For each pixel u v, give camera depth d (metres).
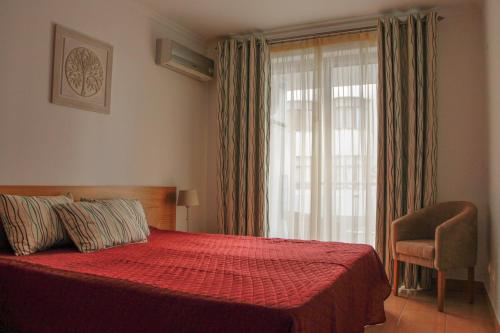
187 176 4.55
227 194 4.55
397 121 3.81
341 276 2.10
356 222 4.02
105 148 3.46
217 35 4.62
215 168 4.84
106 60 3.44
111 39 3.52
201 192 4.80
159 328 1.58
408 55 3.82
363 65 4.09
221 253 2.62
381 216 3.84
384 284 2.95
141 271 2.04
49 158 2.96
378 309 2.78
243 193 4.45
